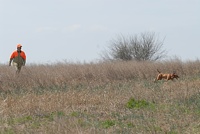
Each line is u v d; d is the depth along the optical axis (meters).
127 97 55.41
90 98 54.16
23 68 82.81
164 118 42.19
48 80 73.38
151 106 49.25
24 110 47.44
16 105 49.38
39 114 45.38
